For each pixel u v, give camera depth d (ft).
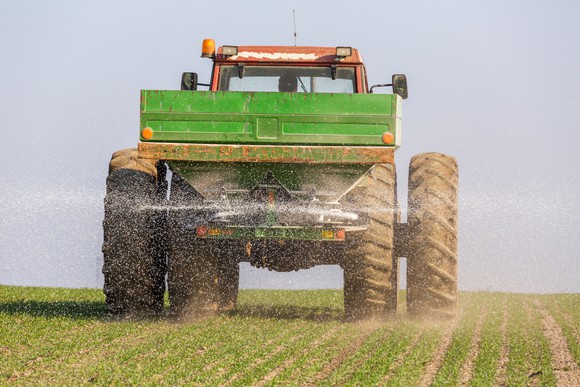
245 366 51.06
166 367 50.52
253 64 74.38
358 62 74.33
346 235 67.05
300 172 64.80
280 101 63.72
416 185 70.23
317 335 62.85
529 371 52.03
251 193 65.51
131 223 68.69
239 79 74.43
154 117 63.87
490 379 48.49
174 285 69.41
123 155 70.59
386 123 63.72
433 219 69.10
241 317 74.08
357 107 63.72
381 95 63.72
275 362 52.08
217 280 70.95
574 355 57.52
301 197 65.41
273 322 70.74
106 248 68.95
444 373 49.52
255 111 63.72
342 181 65.00
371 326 67.72
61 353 54.29
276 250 70.74
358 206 66.59
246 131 63.87
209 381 46.39
